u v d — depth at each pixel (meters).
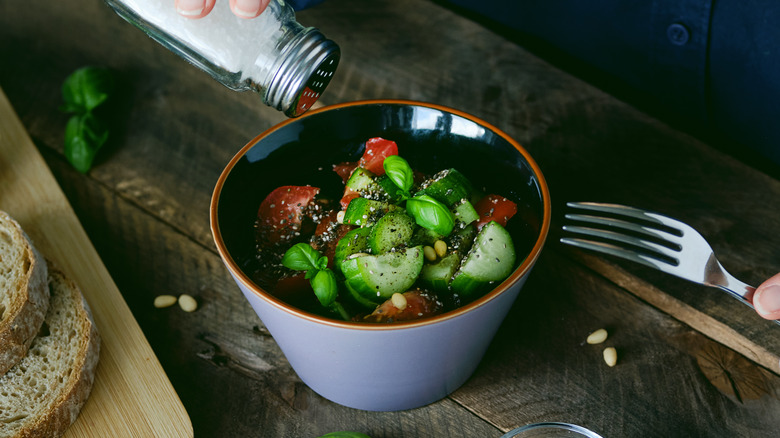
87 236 0.68
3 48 0.83
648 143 0.71
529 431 0.56
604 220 0.63
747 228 0.66
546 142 0.71
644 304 0.64
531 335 0.63
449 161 0.61
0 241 0.65
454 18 0.81
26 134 0.73
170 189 0.72
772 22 0.71
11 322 0.60
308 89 0.58
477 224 0.58
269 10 0.57
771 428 0.58
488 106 0.74
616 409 0.60
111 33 0.84
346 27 0.81
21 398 0.60
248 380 0.62
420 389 0.58
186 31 0.57
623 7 0.78
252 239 0.60
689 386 0.60
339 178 0.62
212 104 0.77
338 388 0.59
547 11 0.84
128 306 0.65
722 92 0.78
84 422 0.60
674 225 0.61
